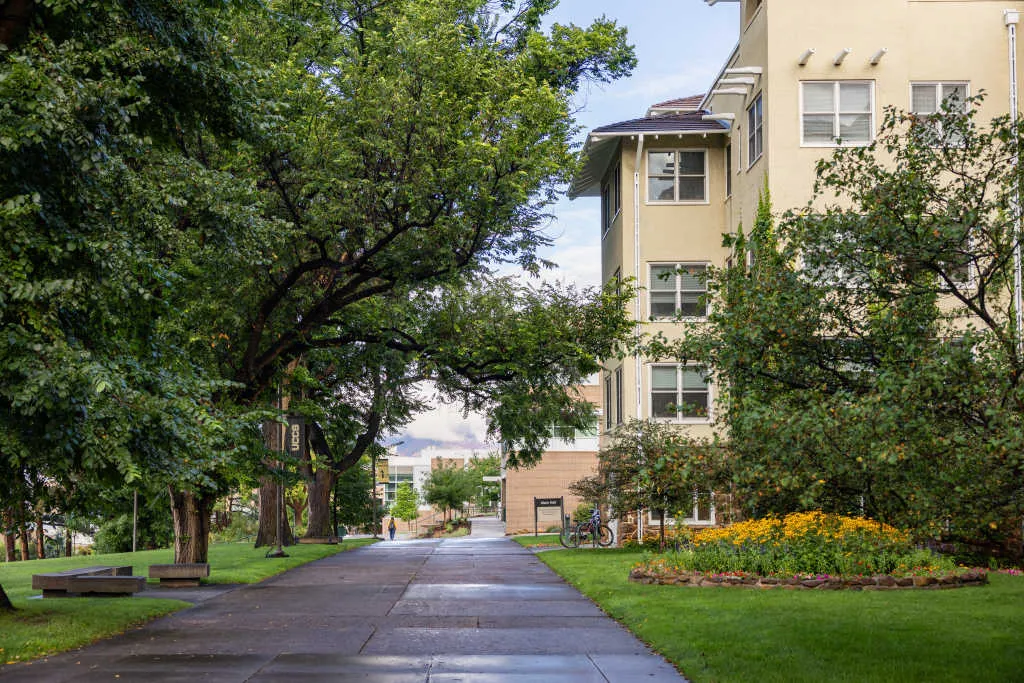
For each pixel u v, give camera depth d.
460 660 11.27
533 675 10.34
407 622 14.55
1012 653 10.51
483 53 23.05
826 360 10.05
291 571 24.88
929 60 28.42
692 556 18.61
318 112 21.06
